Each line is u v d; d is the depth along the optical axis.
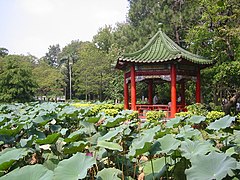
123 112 8.24
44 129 6.62
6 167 3.44
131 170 4.58
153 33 21.08
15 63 27.69
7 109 12.31
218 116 10.82
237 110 16.47
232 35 13.62
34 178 2.78
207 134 5.62
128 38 25.75
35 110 9.63
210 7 13.98
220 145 4.79
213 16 14.09
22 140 4.77
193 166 3.11
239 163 3.16
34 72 40.53
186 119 6.02
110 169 3.74
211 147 3.81
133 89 13.78
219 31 14.07
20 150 3.88
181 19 19.84
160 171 4.07
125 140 5.08
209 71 15.09
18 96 27.09
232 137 4.60
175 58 12.42
